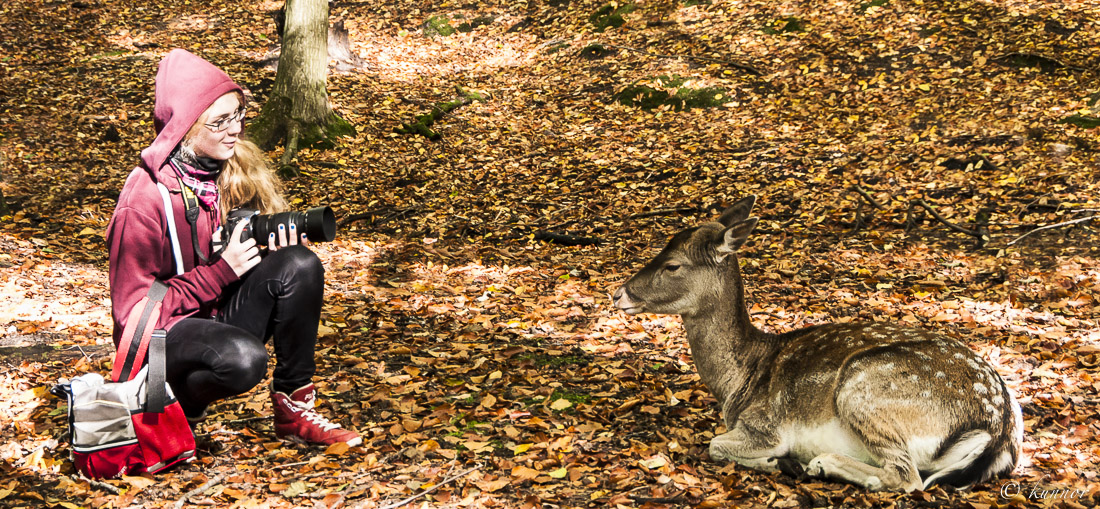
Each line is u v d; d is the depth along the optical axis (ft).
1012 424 11.20
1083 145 30.42
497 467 12.19
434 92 44.65
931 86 37.50
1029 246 23.79
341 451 12.44
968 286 21.52
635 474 11.81
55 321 18.71
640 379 16.03
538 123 40.24
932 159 31.07
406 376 16.11
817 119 36.50
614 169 34.01
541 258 25.53
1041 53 37.86
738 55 43.55
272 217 11.68
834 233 26.35
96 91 42.22
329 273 24.02
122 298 11.05
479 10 55.47
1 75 43.52
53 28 50.78
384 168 35.73
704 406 14.78
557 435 13.34
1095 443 12.80
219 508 10.87
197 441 12.64
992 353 16.85
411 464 12.32
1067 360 16.19
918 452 10.87
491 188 33.01
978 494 10.80
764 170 32.19
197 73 11.02
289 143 36.83
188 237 11.34
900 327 11.88
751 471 11.94
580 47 48.26
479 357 17.28
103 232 27.50
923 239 25.36
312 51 38.14
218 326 11.18
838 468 11.10
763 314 20.12
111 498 10.93
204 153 11.39
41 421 13.64
